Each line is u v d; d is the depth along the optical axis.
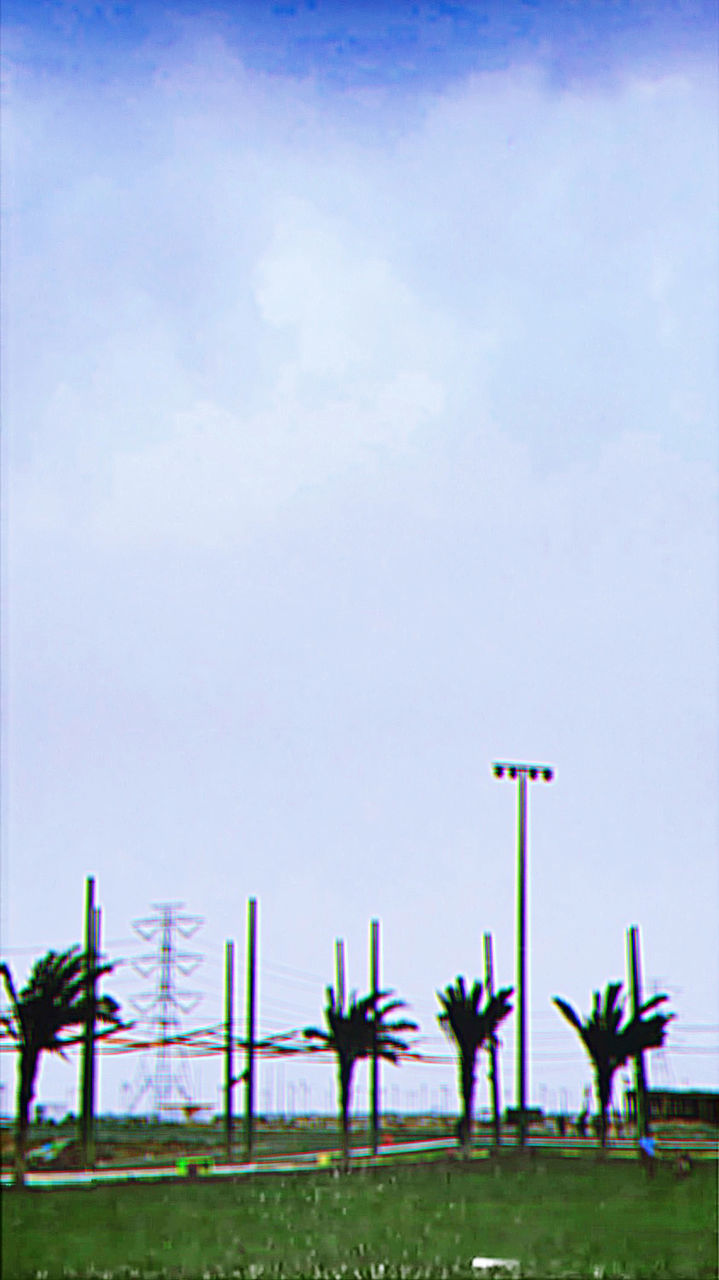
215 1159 70.56
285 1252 31.06
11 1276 27.25
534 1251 31.36
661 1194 46.81
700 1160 67.38
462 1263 29.31
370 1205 42.50
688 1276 27.56
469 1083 67.94
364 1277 27.33
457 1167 58.91
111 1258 29.81
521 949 60.25
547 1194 46.88
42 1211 38.97
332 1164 66.19
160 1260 29.59
